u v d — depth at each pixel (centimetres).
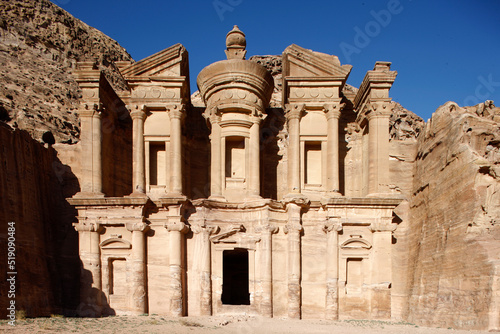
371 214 2772
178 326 2178
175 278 2673
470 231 2266
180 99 2933
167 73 2953
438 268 2472
